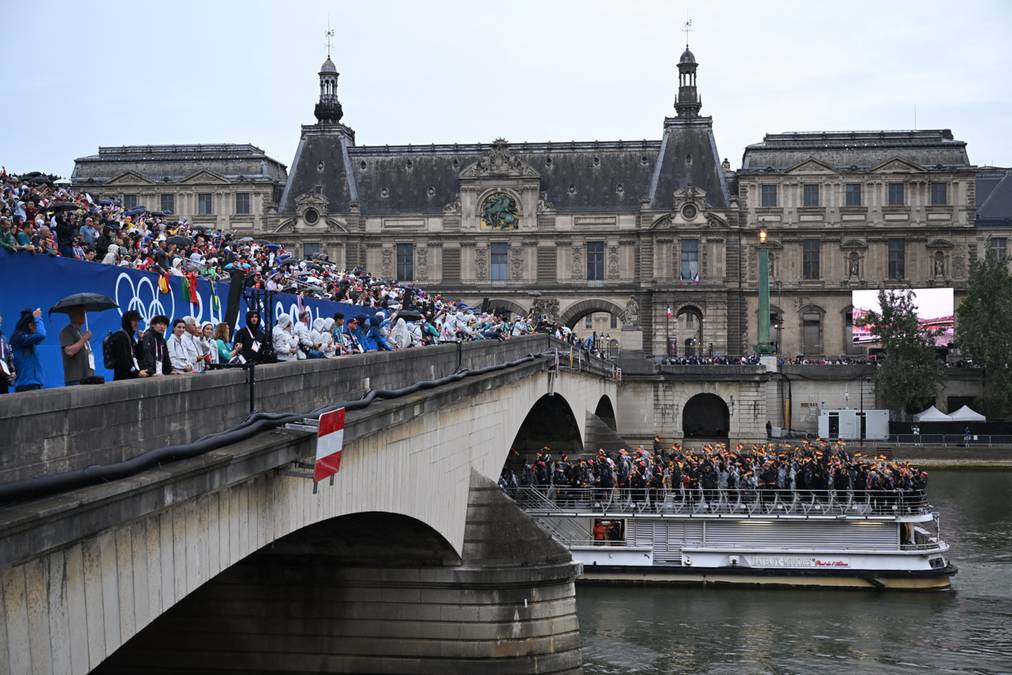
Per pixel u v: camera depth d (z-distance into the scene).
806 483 67.75
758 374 122.88
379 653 38.16
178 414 20.78
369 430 29.78
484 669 39.09
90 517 16.88
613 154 147.88
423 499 36.25
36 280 28.58
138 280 33.09
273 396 25.19
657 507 66.12
